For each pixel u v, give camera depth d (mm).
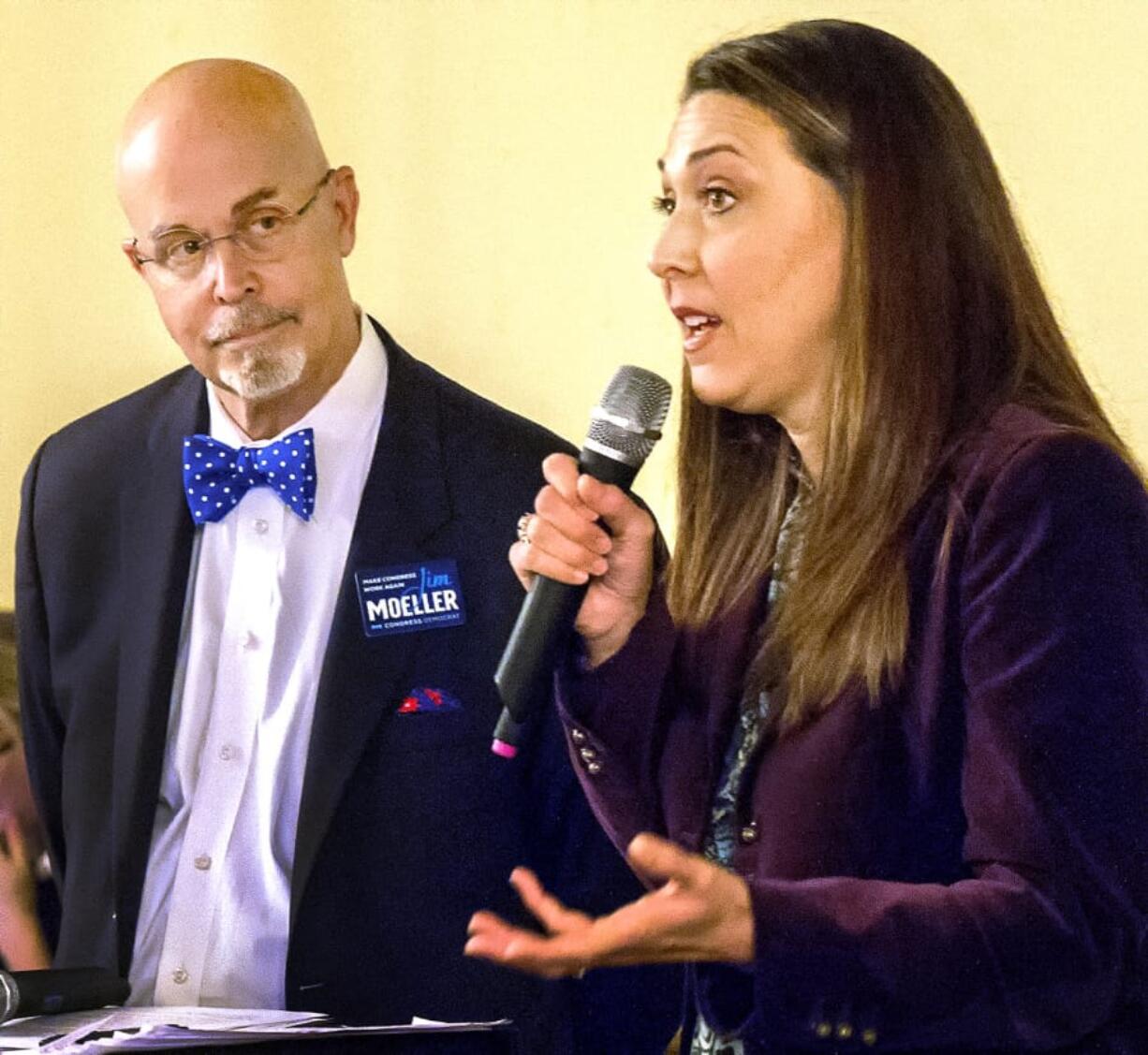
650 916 4996
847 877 5543
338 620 9562
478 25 14656
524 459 9930
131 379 15523
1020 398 5934
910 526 5844
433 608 9570
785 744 6062
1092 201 12172
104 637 9977
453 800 9328
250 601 9844
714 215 6242
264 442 10211
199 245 9695
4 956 10367
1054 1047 5207
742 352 6242
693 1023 6723
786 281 6109
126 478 10258
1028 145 12359
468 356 14750
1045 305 6215
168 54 15406
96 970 8477
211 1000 9312
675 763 6758
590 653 7062
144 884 9531
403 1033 6879
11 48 15680
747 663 6551
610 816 6770
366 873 9227
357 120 14969
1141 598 5273
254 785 9586
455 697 9461
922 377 5922
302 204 9797
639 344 14242
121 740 9656
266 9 15172
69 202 15641
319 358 9992
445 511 9789
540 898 5086
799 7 13367
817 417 6371
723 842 6496
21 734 10781
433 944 9172
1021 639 5277
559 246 14484
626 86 14203
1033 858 5074
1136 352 12008
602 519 6711
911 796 5785
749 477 6879
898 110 6094
